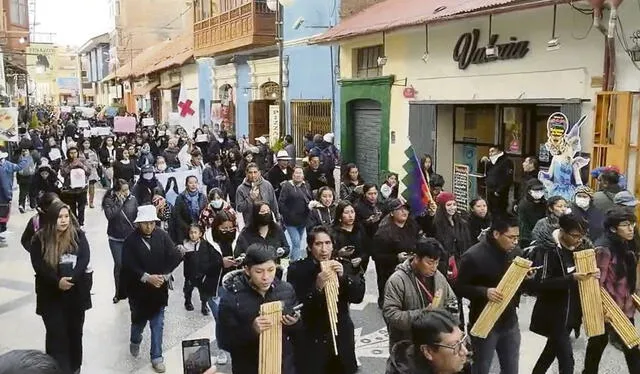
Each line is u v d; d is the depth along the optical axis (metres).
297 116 20.28
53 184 13.91
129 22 48.91
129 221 9.29
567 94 10.45
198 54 26.86
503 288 5.16
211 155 17.84
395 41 15.03
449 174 14.06
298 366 5.14
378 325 8.16
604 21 9.63
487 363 5.37
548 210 7.39
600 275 5.62
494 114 12.86
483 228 8.06
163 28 49.72
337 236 7.10
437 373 3.13
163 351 7.52
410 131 14.59
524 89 11.33
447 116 13.94
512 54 11.42
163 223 10.73
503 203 11.50
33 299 9.48
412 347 3.24
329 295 5.05
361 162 17.23
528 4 9.77
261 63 22.95
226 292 4.65
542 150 10.95
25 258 11.90
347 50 17.16
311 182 12.86
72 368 6.36
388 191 10.77
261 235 7.14
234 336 4.55
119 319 8.66
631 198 7.59
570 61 10.37
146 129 25.64
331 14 18.27
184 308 9.10
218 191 9.12
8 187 13.23
